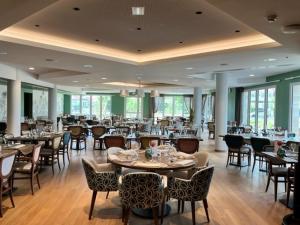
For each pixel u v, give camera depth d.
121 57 7.52
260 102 12.99
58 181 5.73
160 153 4.36
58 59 6.98
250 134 8.57
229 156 7.68
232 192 5.24
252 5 3.28
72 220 3.85
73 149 10.05
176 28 5.07
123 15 4.40
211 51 6.21
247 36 5.57
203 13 4.25
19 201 4.53
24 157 5.02
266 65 7.61
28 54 6.39
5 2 3.18
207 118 19.81
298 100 9.44
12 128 10.31
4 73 9.41
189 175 4.27
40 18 4.61
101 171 4.46
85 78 11.71
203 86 14.51
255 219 4.00
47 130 8.40
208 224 3.81
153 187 3.39
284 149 5.04
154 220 3.52
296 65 8.00
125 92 14.08
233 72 10.01
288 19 3.77
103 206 4.37
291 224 3.72
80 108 23.08
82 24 4.90
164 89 17.56
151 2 3.84
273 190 5.39
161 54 7.38
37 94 17.91
